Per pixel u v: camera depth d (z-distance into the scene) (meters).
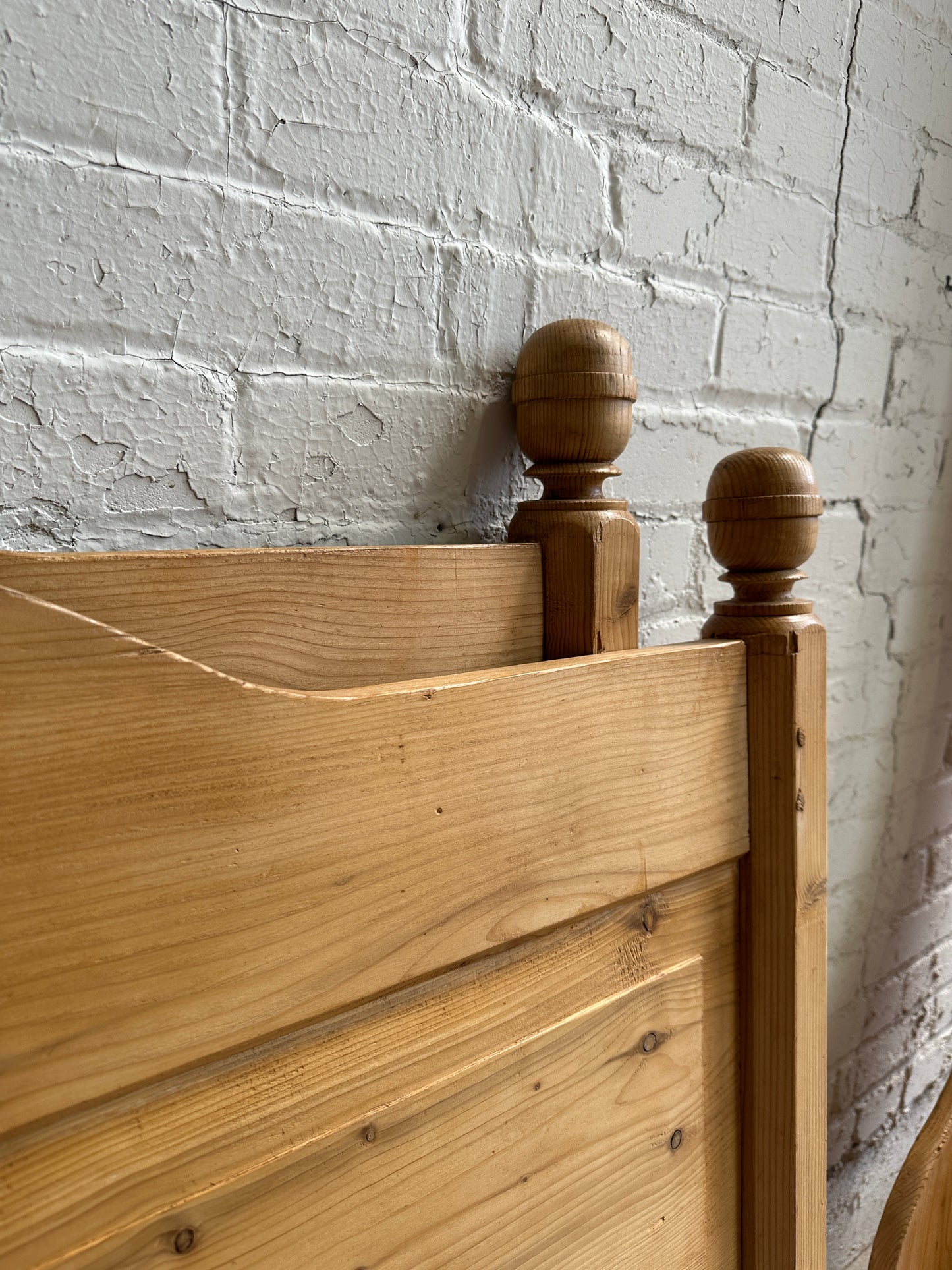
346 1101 0.37
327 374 0.48
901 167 0.86
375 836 0.36
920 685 1.02
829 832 0.94
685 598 0.73
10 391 0.38
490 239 0.55
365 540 0.51
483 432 0.56
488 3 0.53
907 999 1.07
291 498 0.48
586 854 0.45
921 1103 1.12
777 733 0.53
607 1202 0.48
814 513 0.53
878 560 0.94
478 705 0.40
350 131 0.47
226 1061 0.34
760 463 0.52
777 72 0.72
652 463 0.69
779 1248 0.56
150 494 0.43
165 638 0.37
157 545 0.43
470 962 0.41
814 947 0.55
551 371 0.50
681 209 0.67
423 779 0.38
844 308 0.83
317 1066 0.36
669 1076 0.51
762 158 0.72
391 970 0.37
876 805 0.99
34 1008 0.28
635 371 0.66
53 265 0.39
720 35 0.67
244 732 0.32
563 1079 0.45
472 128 0.53
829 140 0.78
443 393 0.53
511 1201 0.43
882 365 0.89
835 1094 0.98
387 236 0.50
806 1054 0.55
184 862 0.31
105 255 0.40
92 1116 0.30
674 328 0.68
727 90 0.68
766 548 0.53
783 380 0.79
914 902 1.06
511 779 0.41
